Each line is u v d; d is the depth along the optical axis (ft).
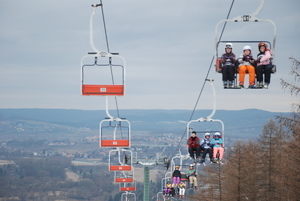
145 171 222.69
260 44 79.20
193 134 109.19
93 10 84.99
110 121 159.02
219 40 86.17
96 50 87.35
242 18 76.13
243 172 168.86
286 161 140.77
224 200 177.27
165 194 151.53
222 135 108.88
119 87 89.61
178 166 143.74
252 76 80.02
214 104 111.45
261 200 165.27
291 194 130.52
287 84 115.85
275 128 187.73
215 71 80.64
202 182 209.56
